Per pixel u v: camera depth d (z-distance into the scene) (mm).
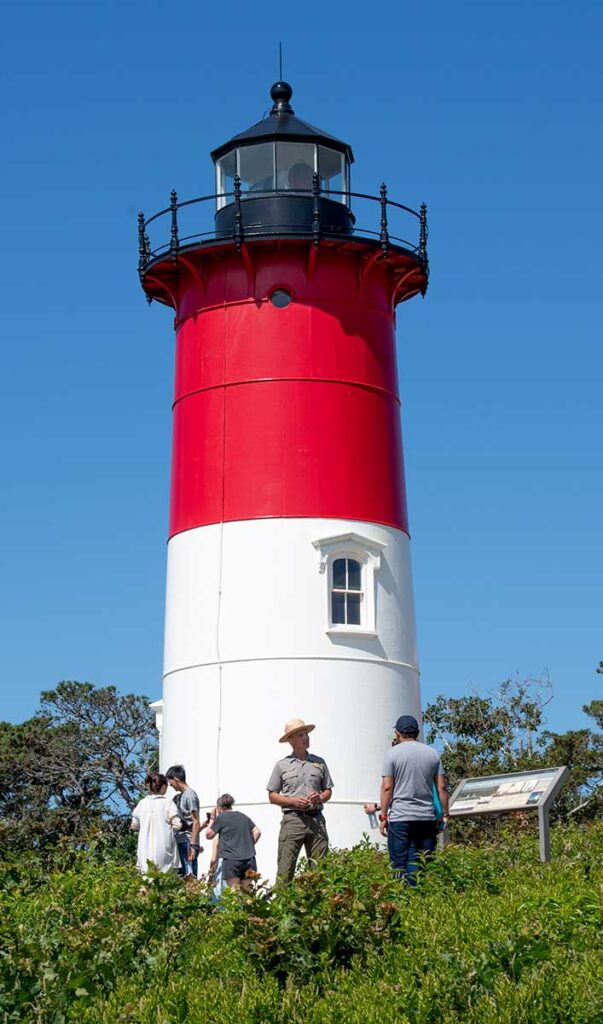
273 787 17422
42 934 14320
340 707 23969
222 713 24094
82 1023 12430
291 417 24938
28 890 17812
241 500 24766
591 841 21219
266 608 24250
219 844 19516
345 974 12375
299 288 25453
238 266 25672
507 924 12984
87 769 43656
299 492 24641
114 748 44312
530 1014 10914
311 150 26328
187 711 24562
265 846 23250
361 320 25844
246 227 25438
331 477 24812
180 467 25844
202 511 25125
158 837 18312
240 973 12773
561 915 13125
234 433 25078
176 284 26844
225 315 25609
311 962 12703
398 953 12531
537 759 34562
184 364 26234
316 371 25172
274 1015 11688
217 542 24781
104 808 41938
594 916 13211
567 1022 10875
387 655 24641
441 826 16047
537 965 11758
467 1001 11336
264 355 25203
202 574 24859
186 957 13789
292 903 13125
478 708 36594
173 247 25844
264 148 26281
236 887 15703
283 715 23812
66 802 43781
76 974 13250
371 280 26219
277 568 24359
